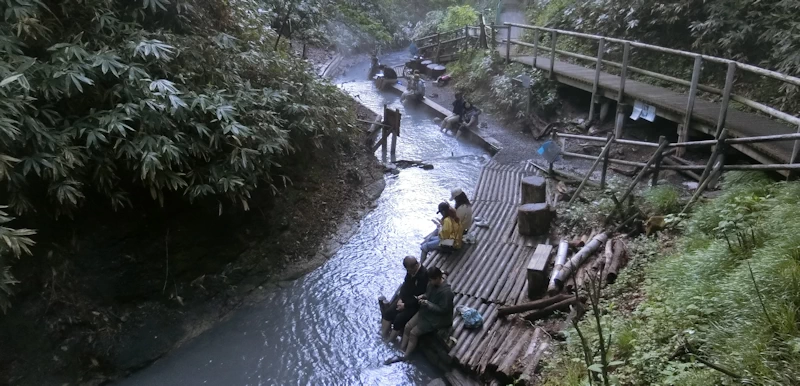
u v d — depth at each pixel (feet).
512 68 43.73
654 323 13.76
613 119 33.83
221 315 20.03
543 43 47.78
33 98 13.66
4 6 14.74
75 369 16.06
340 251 24.70
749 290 12.41
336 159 29.30
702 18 31.91
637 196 22.84
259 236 22.27
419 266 18.38
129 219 18.13
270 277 22.04
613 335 14.03
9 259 14.87
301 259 23.38
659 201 21.30
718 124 22.65
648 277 16.66
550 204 25.43
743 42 29.27
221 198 20.43
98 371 16.53
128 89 16.15
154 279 18.70
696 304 13.51
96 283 17.20
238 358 18.17
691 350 11.94
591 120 34.37
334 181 28.02
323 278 22.66
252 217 22.04
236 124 17.94
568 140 33.94
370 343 18.84
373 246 25.20
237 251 21.39
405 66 61.77
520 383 14.89
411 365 17.65
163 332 18.40
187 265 19.70
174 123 17.21
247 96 20.38
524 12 60.75
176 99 16.34
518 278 20.53
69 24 16.78
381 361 17.97
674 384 11.23
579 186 25.22
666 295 14.89
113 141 16.19
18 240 12.77
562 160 32.14
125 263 17.97
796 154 18.07
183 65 19.08
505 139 37.91
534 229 23.31
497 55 47.78
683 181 24.41
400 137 40.70
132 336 17.60
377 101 50.78
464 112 40.65
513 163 33.55
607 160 25.30
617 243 19.61
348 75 61.98
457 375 16.63
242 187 19.17
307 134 26.09
